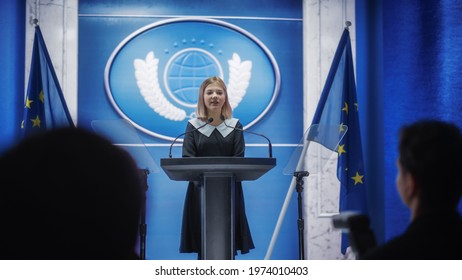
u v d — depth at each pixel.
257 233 4.91
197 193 3.63
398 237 0.97
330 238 4.89
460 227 0.95
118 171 0.63
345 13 5.01
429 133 1.01
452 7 4.52
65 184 0.62
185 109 4.91
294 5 5.06
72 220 0.62
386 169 4.68
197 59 4.95
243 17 5.02
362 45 5.11
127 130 3.13
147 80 4.89
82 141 0.63
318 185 4.89
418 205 1.00
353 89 4.55
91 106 4.84
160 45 4.93
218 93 3.61
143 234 3.34
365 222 1.04
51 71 4.44
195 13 4.98
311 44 4.96
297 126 5.00
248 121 4.95
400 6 4.71
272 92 5.00
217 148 3.57
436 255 0.92
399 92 4.68
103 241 0.64
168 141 4.89
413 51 4.65
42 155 0.61
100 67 4.88
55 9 4.77
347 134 4.49
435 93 4.53
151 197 4.87
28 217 0.61
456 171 0.98
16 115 4.71
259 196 4.94
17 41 4.75
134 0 4.93
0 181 0.60
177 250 4.86
